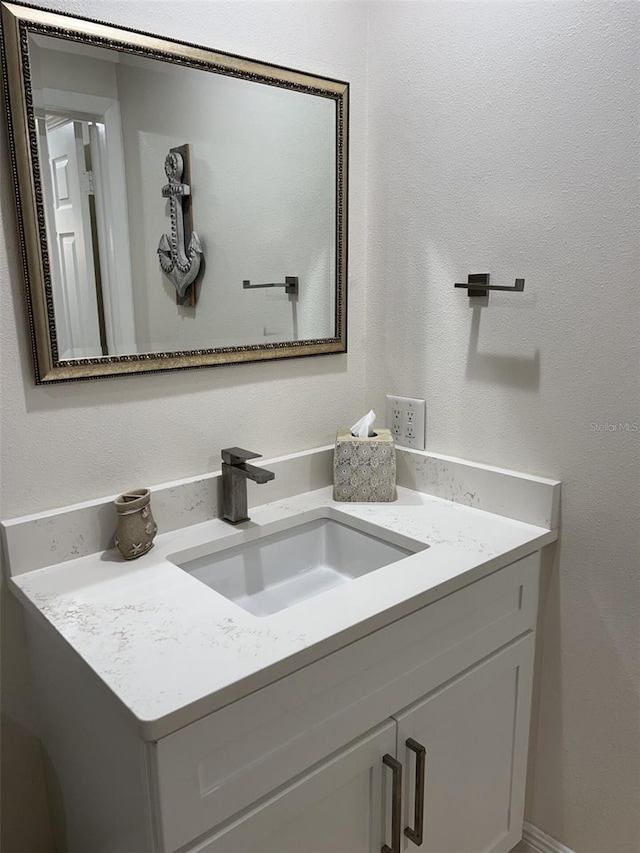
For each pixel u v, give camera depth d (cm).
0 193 111
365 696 108
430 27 143
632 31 113
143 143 125
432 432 160
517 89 130
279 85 141
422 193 151
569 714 145
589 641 138
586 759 143
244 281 144
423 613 115
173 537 135
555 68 124
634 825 138
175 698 85
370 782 113
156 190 128
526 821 158
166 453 137
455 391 153
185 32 127
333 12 150
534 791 155
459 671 125
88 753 108
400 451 165
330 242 158
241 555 140
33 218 112
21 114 109
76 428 124
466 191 142
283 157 146
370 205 163
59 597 112
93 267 121
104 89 118
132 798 95
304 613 105
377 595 111
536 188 130
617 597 132
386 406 169
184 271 134
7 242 113
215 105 133
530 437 140
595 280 125
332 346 162
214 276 139
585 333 128
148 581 117
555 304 131
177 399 137
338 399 168
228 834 93
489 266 141
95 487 129
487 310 143
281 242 149
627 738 136
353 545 149
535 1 125
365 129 161
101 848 112
